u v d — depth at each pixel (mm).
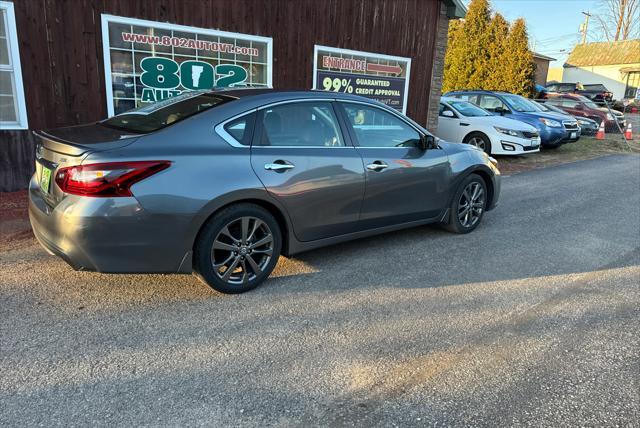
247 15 8062
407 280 4133
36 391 2521
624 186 8883
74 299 3555
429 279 4168
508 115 13039
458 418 2420
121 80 7125
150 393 2539
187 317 3357
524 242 5297
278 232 3830
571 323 3447
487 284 4105
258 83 8547
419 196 4805
